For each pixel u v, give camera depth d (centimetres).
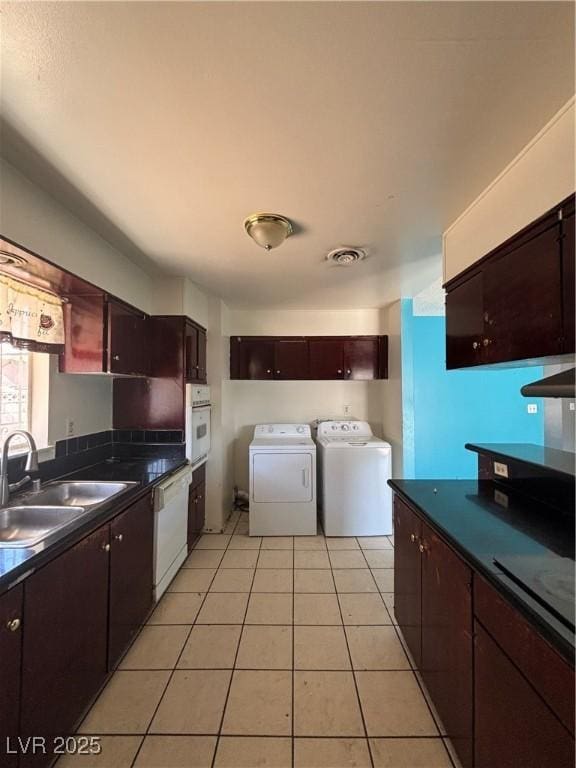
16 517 160
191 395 275
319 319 385
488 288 153
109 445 270
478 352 161
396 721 141
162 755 128
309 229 191
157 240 204
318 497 365
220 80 97
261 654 176
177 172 140
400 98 104
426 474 372
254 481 323
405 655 175
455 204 167
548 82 99
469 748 111
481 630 104
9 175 133
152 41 86
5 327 165
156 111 107
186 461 261
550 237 117
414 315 373
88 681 139
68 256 168
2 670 98
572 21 82
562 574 95
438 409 372
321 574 253
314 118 111
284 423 402
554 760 74
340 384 408
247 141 122
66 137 119
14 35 85
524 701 84
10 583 99
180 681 160
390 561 273
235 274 266
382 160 133
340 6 79
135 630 183
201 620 202
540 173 121
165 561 222
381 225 187
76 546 133
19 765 103
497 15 81
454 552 121
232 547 297
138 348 249
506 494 170
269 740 133
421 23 83
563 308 111
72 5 78
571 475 137
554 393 101
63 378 219
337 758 127
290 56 90
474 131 118
